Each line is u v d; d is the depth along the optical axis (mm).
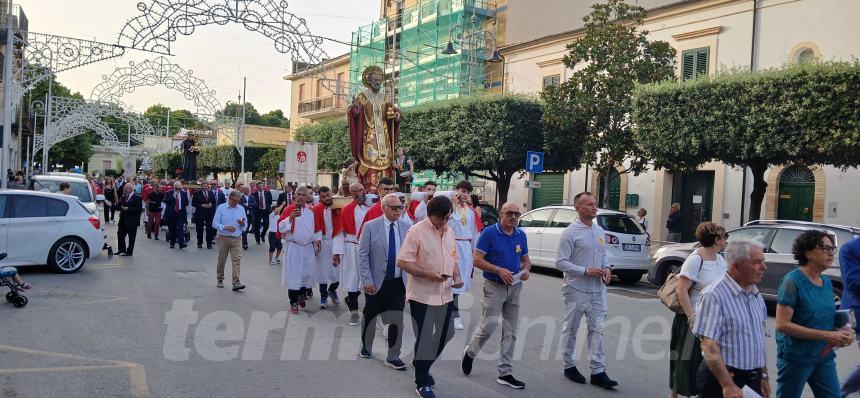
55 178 17906
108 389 5625
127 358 6621
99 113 47812
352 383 6102
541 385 6277
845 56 17953
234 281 11102
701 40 21547
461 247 9078
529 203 28656
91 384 5746
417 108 25562
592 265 6344
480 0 33219
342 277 8836
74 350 6867
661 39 22859
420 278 5832
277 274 13422
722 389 4016
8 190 11961
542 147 22078
